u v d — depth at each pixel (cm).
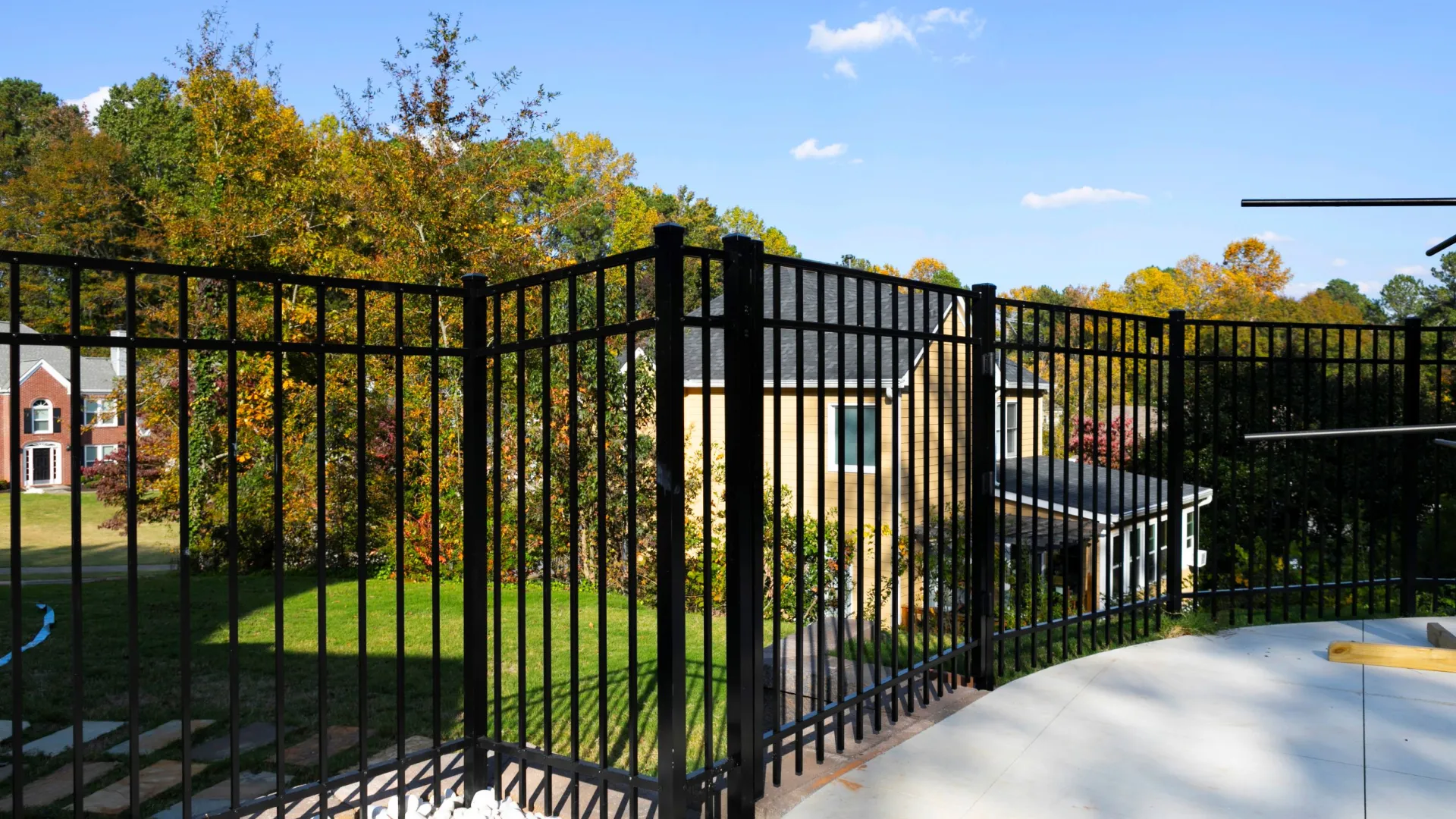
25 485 3984
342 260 1847
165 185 4016
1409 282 6128
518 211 1714
